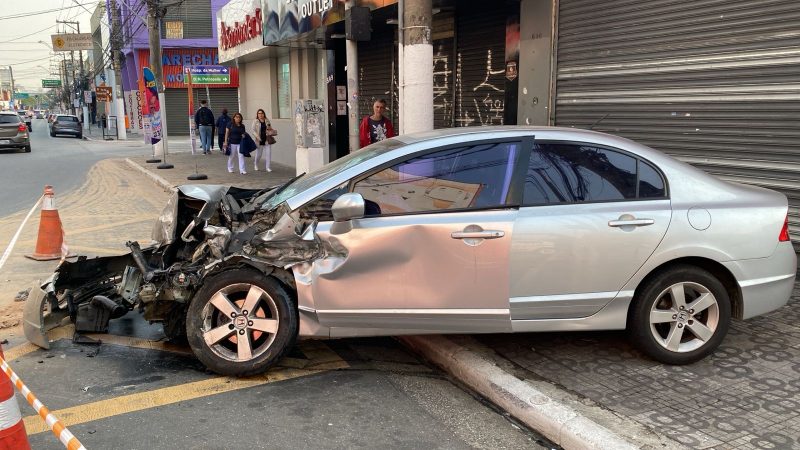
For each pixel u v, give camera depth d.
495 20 9.95
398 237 4.09
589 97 8.12
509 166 4.23
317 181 4.52
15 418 2.58
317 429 3.71
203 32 43.84
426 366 4.73
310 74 16.91
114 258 5.28
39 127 66.12
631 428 3.50
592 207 4.18
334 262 4.15
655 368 4.34
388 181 4.25
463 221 4.09
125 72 52.50
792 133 5.95
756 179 6.32
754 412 3.70
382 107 9.93
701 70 6.71
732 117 6.47
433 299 4.14
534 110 8.96
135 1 38.34
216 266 4.28
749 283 4.30
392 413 3.94
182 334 4.90
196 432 3.65
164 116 19.55
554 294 4.15
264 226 4.48
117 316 5.39
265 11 15.88
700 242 4.20
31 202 12.98
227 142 17.56
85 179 17.48
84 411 3.90
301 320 4.29
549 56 8.58
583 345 4.77
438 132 4.64
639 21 7.32
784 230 4.37
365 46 14.49
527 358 4.52
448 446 3.55
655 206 4.21
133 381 4.34
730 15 6.36
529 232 4.07
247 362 4.30
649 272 4.21
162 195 14.04
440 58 11.55
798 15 5.79
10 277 6.96
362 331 4.31
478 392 4.24
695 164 6.91
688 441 3.37
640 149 4.36
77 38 44.16
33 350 4.89
